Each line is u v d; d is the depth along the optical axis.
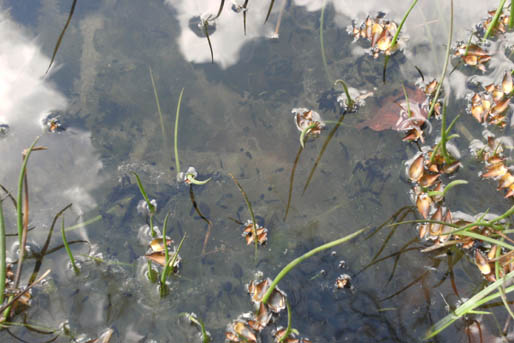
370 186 1.19
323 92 1.24
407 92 1.24
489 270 1.14
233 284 1.14
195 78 1.24
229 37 1.27
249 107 1.23
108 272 1.15
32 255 1.15
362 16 1.29
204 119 1.22
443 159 1.20
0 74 1.24
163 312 1.13
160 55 1.26
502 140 1.21
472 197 1.18
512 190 1.17
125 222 1.17
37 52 1.25
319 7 1.30
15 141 1.21
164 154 1.20
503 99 1.21
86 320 1.13
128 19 1.28
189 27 1.28
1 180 1.19
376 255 1.15
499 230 1.14
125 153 1.20
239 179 1.19
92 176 1.19
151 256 1.14
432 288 1.14
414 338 1.12
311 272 1.15
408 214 1.17
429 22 1.29
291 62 1.26
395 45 1.27
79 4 1.29
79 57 1.25
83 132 1.21
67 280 1.14
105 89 1.24
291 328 1.12
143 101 1.23
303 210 1.17
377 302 1.13
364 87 1.24
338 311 1.13
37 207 1.18
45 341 1.12
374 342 1.12
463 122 1.22
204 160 1.20
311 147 1.21
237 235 1.16
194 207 1.18
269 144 1.21
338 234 1.16
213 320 1.13
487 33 1.26
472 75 1.25
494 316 1.12
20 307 1.13
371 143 1.21
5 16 1.28
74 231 1.17
